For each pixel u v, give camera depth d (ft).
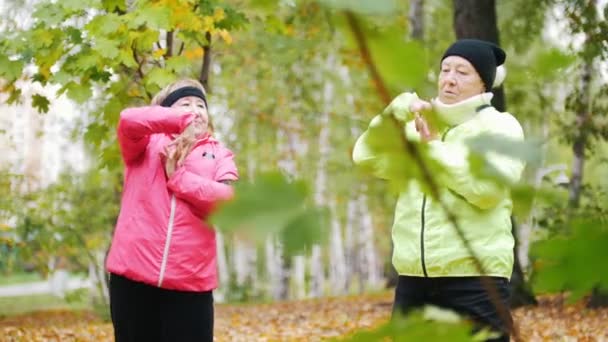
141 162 16.19
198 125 16.92
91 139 28.43
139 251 15.99
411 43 2.15
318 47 42.50
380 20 2.10
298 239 1.91
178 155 15.08
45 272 58.65
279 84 79.77
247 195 1.93
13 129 66.28
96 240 61.11
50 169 70.38
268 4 2.32
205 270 16.37
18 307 78.23
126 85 28.12
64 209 60.03
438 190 2.47
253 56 67.56
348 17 2.08
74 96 25.45
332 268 112.88
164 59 27.94
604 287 2.25
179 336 16.38
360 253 116.88
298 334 42.42
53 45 25.48
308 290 115.65
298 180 1.99
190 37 27.25
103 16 24.59
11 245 51.57
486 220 12.18
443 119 2.57
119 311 16.47
